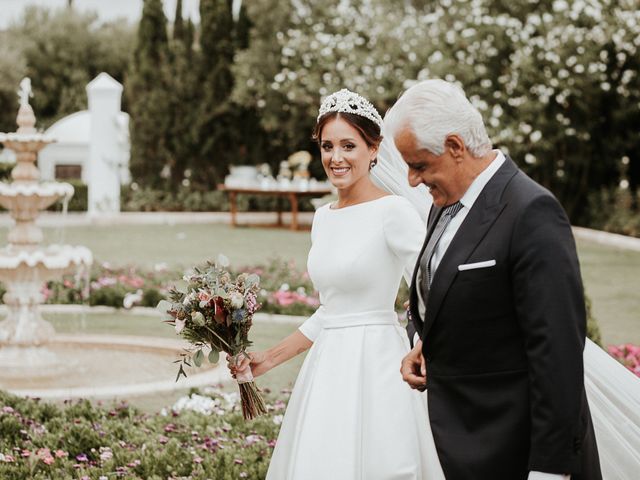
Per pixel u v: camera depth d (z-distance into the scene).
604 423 2.80
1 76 29.84
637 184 19.81
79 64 35.31
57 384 6.42
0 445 4.11
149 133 22.80
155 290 9.89
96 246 16.38
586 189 19.98
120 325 8.81
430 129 2.23
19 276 6.84
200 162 23.59
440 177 2.31
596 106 18.72
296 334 3.14
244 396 3.02
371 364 2.90
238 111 23.28
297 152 23.66
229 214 23.08
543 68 18.33
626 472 2.79
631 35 17.47
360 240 2.96
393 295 3.00
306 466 2.83
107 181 21.69
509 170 2.32
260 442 4.32
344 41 20.73
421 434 2.86
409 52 19.42
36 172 6.91
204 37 23.00
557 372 2.08
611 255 15.63
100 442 4.20
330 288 2.99
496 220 2.26
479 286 2.25
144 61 22.72
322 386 2.92
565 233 2.18
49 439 4.20
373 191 3.05
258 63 22.23
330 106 2.97
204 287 2.92
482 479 2.27
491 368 2.29
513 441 2.25
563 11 18.17
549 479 2.10
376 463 2.79
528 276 2.15
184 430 4.53
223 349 2.94
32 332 7.02
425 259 2.50
